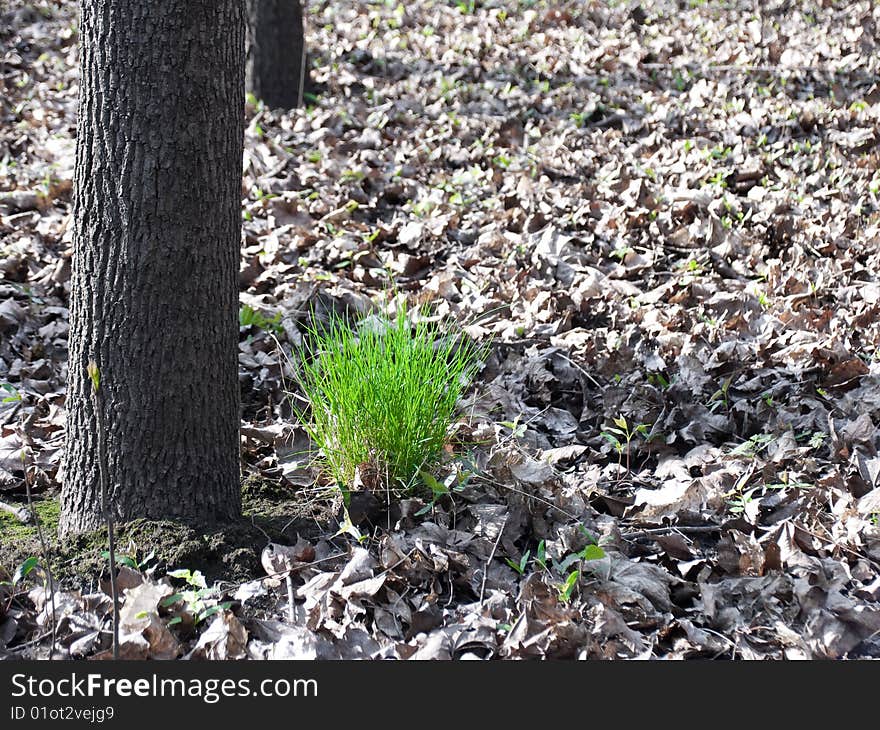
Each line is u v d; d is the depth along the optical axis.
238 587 2.82
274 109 8.16
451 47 9.55
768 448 3.62
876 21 9.82
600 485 3.45
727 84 8.38
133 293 2.77
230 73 2.79
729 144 7.02
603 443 3.76
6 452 3.46
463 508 3.17
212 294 2.85
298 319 4.50
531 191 6.10
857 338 4.40
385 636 2.70
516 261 5.26
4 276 4.94
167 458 2.88
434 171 6.60
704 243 5.47
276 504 3.22
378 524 3.13
